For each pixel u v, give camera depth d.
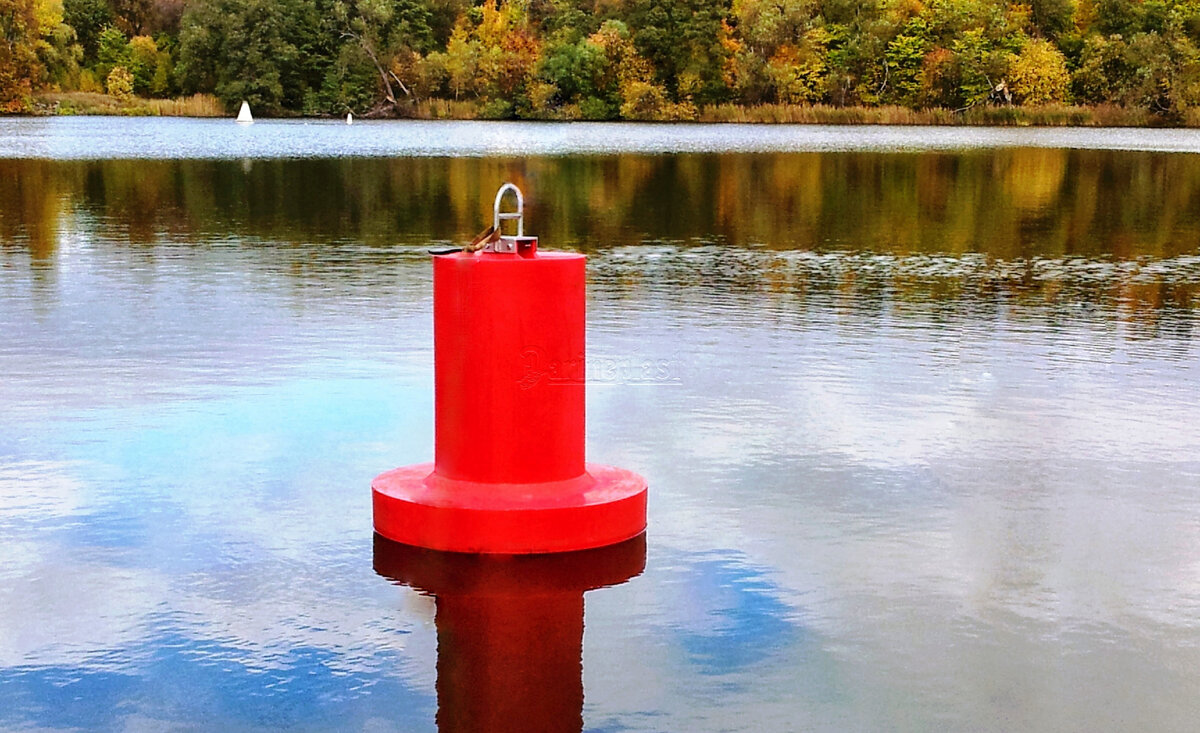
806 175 29.58
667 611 4.05
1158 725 3.33
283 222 17.38
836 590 4.25
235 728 3.25
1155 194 25.05
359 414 6.58
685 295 11.25
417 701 3.40
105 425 6.32
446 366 4.86
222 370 7.64
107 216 17.83
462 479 4.87
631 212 20.11
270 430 6.26
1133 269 13.62
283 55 74.44
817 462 5.86
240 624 3.92
